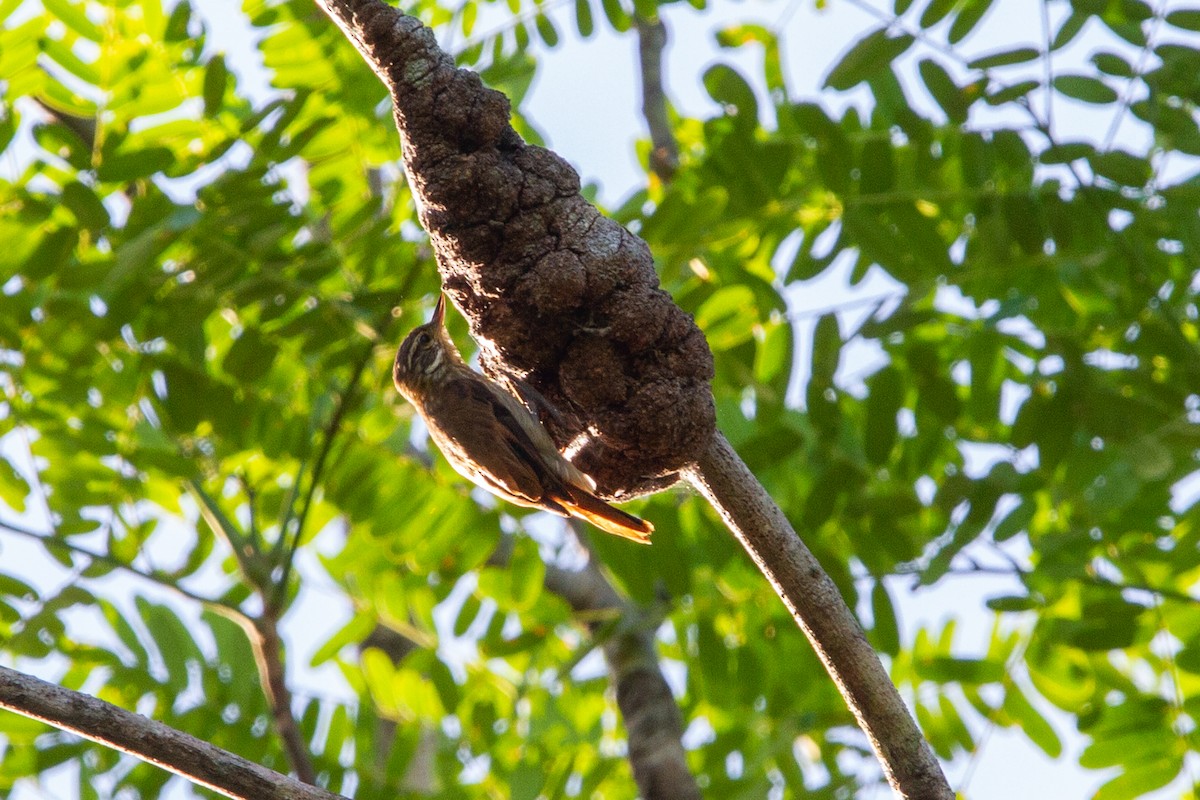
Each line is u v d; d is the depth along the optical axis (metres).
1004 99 9.62
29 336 10.53
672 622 11.95
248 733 11.26
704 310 10.37
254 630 10.44
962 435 10.98
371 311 10.37
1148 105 9.65
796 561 7.07
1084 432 10.03
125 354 10.82
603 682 12.39
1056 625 10.10
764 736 11.34
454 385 9.26
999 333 10.68
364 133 10.55
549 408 7.70
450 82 7.11
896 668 11.46
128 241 10.04
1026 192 10.17
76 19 10.01
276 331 10.58
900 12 9.36
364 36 7.14
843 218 10.27
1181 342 10.30
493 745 11.64
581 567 12.38
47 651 10.52
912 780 6.91
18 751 10.97
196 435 11.30
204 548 11.54
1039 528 11.00
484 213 7.14
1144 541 10.30
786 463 11.01
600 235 7.23
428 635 11.54
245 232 10.09
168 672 11.21
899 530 10.26
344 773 11.15
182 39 10.16
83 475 10.86
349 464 11.16
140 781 11.20
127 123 10.15
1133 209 10.06
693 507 11.02
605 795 12.20
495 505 11.27
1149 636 10.20
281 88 10.42
